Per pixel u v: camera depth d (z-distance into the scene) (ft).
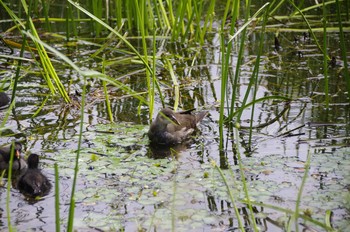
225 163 30.40
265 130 34.40
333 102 37.93
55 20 51.83
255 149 31.96
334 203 26.12
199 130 34.96
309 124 34.86
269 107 37.58
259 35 51.29
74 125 35.24
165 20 51.19
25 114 36.81
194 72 43.93
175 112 35.09
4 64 44.70
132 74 43.34
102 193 27.22
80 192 27.32
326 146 31.94
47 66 37.91
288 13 55.36
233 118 36.19
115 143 32.83
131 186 27.91
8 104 38.09
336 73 42.68
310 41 49.21
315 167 29.55
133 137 33.73
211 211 25.66
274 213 25.36
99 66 44.55
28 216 25.31
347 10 50.78
